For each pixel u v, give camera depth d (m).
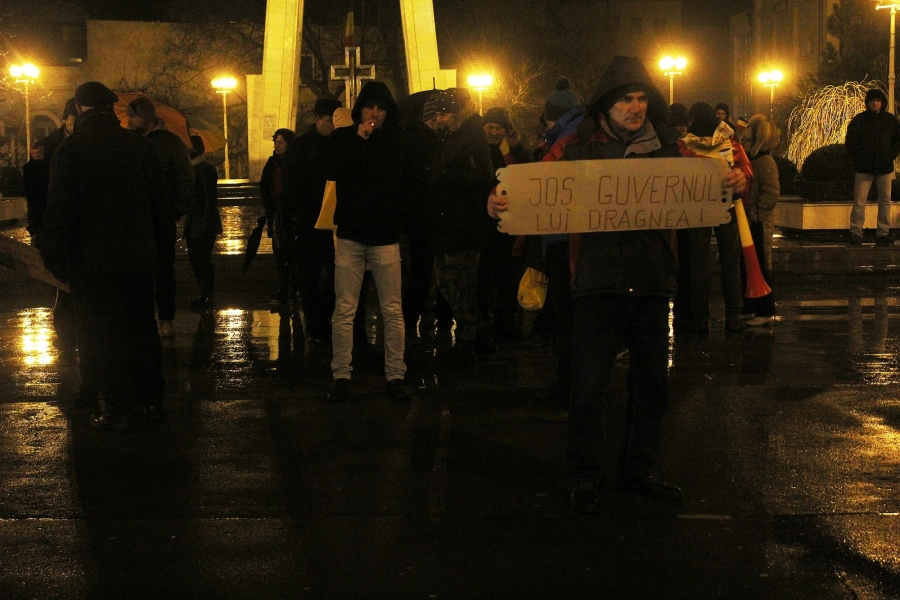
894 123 16.36
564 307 6.31
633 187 5.07
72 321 9.12
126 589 4.33
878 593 4.22
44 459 6.17
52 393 7.91
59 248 6.62
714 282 14.15
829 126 29.17
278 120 37.12
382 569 4.51
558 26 52.84
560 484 5.65
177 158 9.74
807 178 19.05
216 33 48.72
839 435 6.52
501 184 5.06
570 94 7.18
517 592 4.27
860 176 16.34
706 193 5.13
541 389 7.68
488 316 9.66
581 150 5.20
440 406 7.43
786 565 4.52
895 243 16.39
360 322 9.13
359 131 7.32
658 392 5.33
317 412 7.27
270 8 36.94
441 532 4.95
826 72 35.91
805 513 5.16
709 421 6.88
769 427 6.72
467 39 52.31
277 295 13.11
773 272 14.94
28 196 8.39
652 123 5.29
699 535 4.88
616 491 5.54
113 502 5.39
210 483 5.69
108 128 6.66
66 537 4.91
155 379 6.99
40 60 54.34
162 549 4.75
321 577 4.43
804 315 11.51
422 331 10.73
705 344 9.76
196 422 7.01
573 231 5.10
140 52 54.31
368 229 7.41
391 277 7.55
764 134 10.45
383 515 5.18
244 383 8.25
